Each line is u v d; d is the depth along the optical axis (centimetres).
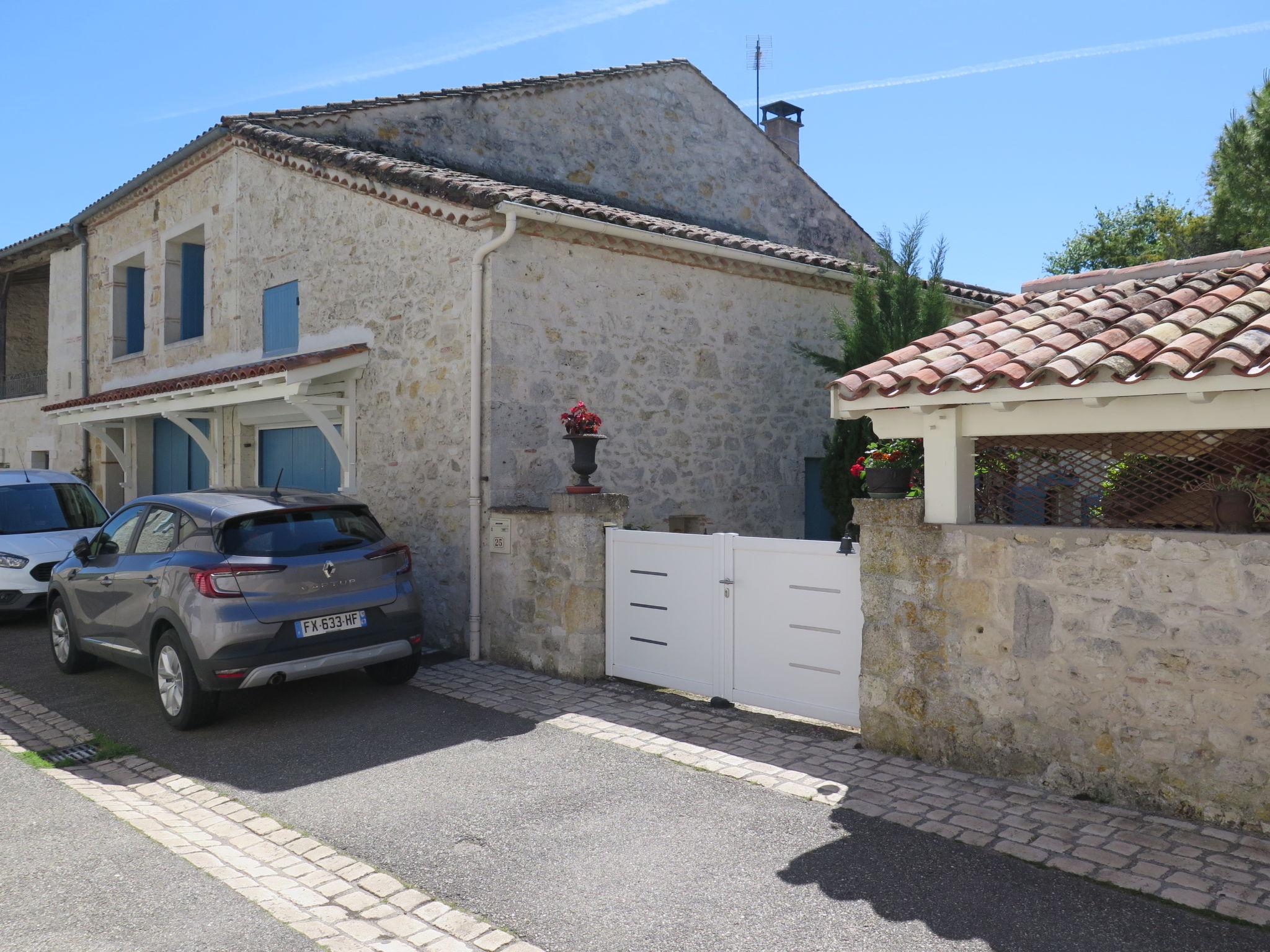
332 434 920
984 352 495
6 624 1011
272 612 603
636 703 655
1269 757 404
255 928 352
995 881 377
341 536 661
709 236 959
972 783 482
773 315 1066
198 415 1155
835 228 1625
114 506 1488
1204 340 410
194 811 480
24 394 1773
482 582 808
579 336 873
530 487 831
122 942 340
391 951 336
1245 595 407
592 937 343
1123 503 474
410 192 852
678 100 1409
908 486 544
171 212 1314
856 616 573
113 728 628
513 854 415
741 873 390
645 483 931
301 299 1038
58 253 1634
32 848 427
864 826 434
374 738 590
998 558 483
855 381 512
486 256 805
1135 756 441
